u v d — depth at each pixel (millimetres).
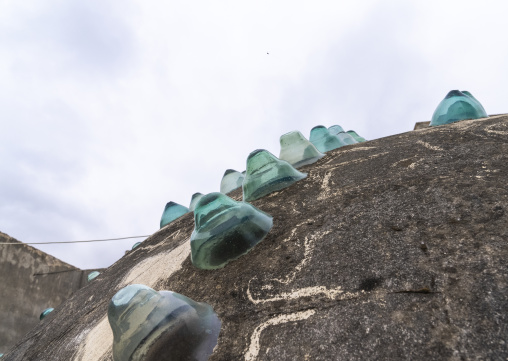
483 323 1012
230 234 1804
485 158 1806
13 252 7023
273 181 2342
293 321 1296
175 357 1317
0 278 6719
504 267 1142
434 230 1417
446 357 973
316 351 1145
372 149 2510
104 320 2172
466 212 1445
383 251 1417
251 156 2514
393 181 1888
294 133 2820
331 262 1473
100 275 3340
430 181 1753
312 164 2609
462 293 1118
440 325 1058
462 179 1673
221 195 1988
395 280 1267
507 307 1022
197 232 1902
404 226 1506
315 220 1815
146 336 1359
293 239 1731
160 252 2639
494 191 1507
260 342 1274
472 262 1206
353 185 2023
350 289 1315
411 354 1017
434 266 1254
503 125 2178
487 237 1283
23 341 2906
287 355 1179
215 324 1439
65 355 2090
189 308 1464
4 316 6637
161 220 3816
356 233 1583
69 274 7922
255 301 1468
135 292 1486
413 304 1155
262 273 1595
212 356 1310
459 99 2783
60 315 2906
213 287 1668
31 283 7191
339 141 3305
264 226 1871
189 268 1967
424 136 2398
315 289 1386
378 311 1182
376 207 1712
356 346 1103
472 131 2209
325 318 1245
